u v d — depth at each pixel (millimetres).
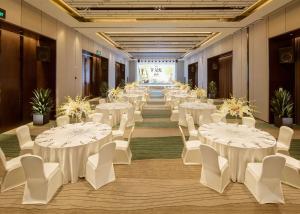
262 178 3404
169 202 3480
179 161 5059
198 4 7383
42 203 3398
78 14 8578
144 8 7797
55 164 3764
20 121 8211
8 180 3775
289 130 4605
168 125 8539
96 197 3600
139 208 3330
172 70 29047
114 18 9102
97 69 17484
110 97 11242
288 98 8070
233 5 7516
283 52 8125
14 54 7832
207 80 17359
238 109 5074
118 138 5551
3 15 6113
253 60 10117
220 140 4172
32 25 7531
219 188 3711
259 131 4695
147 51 21297
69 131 4648
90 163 3926
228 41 13281
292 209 3314
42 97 8266
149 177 4293
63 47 10055
